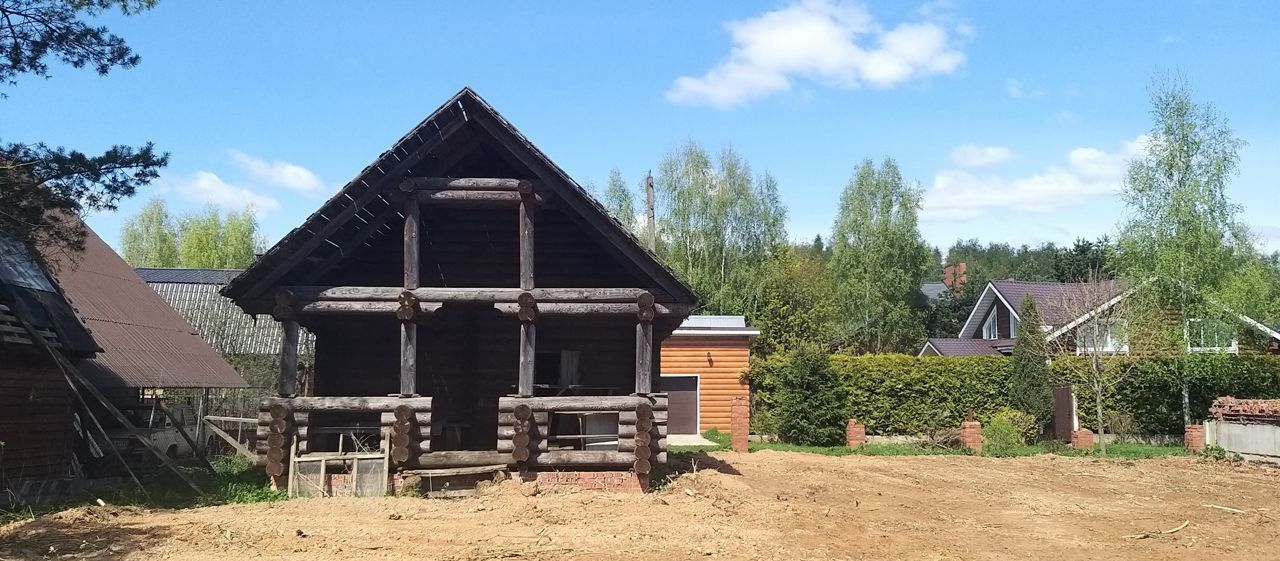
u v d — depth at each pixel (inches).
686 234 1994.3
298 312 593.6
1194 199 1135.6
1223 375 1138.7
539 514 504.1
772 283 1685.5
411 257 598.2
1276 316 1123.3
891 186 2150.6
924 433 1135.6
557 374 712.4
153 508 540.7
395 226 674.2
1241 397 1151.6
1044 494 676.7
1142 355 1125.7
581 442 645.9
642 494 582.2
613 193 2079.2
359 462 581.3
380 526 466.0
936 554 437.7
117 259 962.7
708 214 2000.5
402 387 594.6
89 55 504.4
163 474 684.7
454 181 602.9
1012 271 3858.3
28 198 504.4
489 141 620.7
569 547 422.0
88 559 385.7
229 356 1223.5
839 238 2165.4
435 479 588.1
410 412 588.4
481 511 515.5
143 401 914.7
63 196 510.0
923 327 2541.8
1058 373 1152.8
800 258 2132.1
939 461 908.6
